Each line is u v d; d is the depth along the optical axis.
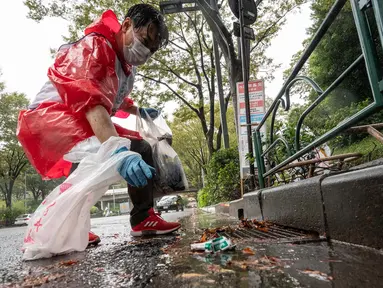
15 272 1.70
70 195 2.08
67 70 2.17
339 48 9.33
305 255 1.47
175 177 3.26
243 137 6.55
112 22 2.61
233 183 8.99
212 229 2.89
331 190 1.78
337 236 1.75
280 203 2.66
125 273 1.43
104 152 2.02
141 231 3.06
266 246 1.80
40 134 2.24
